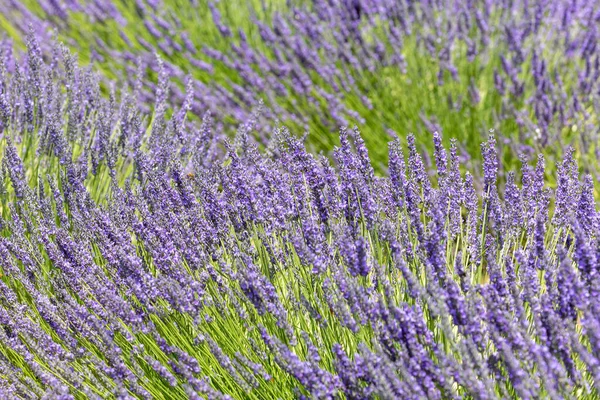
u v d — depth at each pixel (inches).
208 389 67.8
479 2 160.1
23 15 185.2
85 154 108.3
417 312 68.1
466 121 150.8
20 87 115.3
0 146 110.4
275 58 169.5
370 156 148.8
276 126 102.5
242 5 186.4
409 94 156.4
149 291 75.4
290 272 84.0
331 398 66.8
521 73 157.4
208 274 78.6
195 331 76.6
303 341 78.4
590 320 61.5
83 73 122.3
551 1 158.1
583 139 133.2
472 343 63.6
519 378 61.7
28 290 78.3
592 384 72.0
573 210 82.9
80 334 77.2
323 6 165.3
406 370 64.3
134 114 112.9
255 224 85.0
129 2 185.5
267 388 75.3
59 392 67.8
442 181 85.2
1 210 104.7
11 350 78.9
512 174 83.1
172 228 82.0
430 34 154.4
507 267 74.8
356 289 69.3
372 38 161.8
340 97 153.7
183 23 184.2
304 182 84.0
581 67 152.1
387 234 75.2
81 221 87.0
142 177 102.0
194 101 152.6
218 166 87.9
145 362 77.4
